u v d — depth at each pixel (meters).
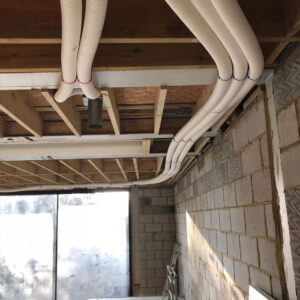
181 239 6.49
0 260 7.75
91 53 1.31
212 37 1.28
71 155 3.48
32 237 7.86
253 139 2.21
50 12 1.46
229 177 2.82
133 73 1.72
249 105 2.29
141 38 1.46
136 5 1.49
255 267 2.21
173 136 2.97
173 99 2.62
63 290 7.62
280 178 1.80
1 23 1.43
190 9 1.10
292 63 1.64
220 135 3.10
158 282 7.46
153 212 7.80
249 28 1.19
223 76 1.54
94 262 7.75
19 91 2.30
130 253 7.55
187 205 5.57
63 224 7.91
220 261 3.17
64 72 1.49
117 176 6.34
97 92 1.81
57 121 2.85
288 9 1.48
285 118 1.72
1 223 7.93
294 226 1.64
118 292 7.59
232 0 1.04
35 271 7.69
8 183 6.31
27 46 1.66
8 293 7.59
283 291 1.79
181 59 1.66
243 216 2.45
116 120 2.49
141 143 3.46
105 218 7.93
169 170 4.04
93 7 1.03
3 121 2.77
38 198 8.03
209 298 3.72
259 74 1.53
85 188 7.86
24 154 3.33
